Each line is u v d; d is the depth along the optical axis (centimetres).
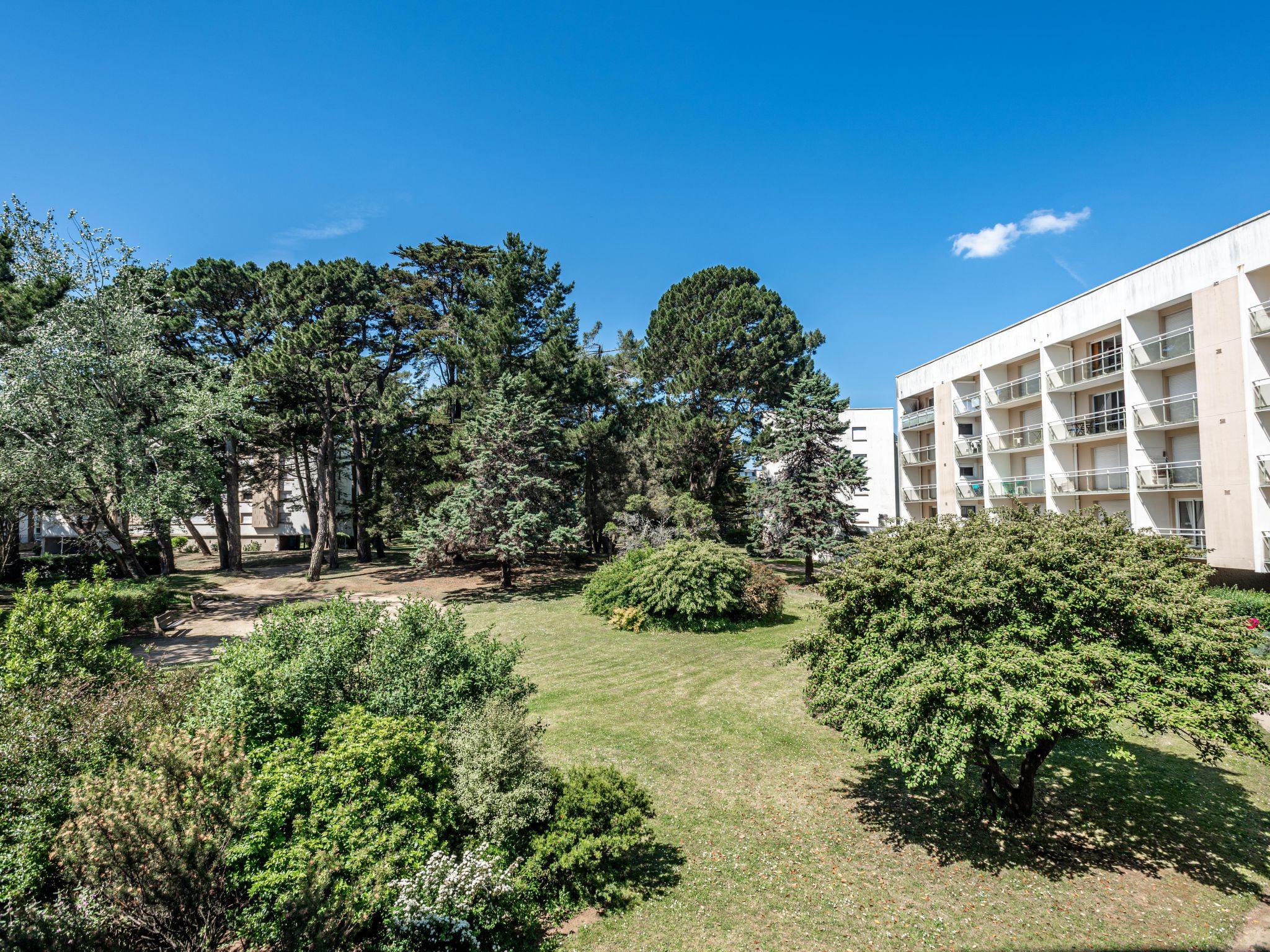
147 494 2186
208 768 636
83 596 1021
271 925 561
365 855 610
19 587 2609
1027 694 664
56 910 543
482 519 2806
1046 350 2652
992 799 890
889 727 731
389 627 936
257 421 3191
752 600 2217
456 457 3120
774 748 1145
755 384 3862
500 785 741
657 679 1580
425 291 3650
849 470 3134
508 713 811
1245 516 1875
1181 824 863
